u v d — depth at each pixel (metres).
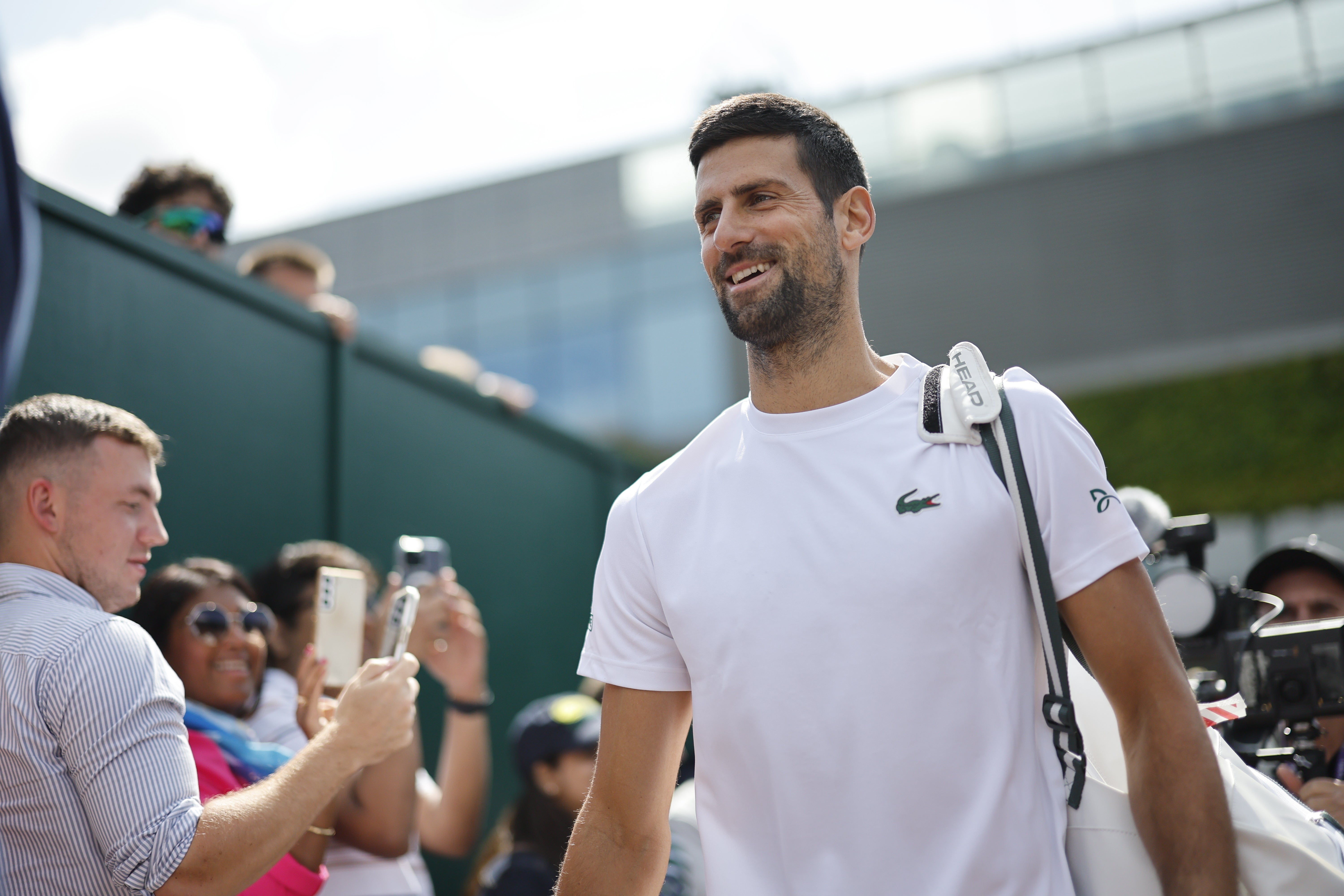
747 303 1.49
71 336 2.77
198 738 2.08
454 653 3.02
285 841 1.75
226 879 1.67
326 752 1.86
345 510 3.77
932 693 1.33
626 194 16.92
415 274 17.78
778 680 1.39
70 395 2.75
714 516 1.51
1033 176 14.46
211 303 3.30
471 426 4.64
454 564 4.39
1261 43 13.90
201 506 3.14
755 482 1.49
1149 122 14.18
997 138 14.75
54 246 2.76
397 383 4.19
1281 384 11.70
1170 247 13.74
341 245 18.19
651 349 16.19
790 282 1.48
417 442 4.25
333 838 2.46
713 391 15.71
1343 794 1.94
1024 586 1.39
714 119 1.54
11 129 2.15
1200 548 2.48
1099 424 12.41
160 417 3.04
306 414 3.66
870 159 15.20
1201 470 11.83
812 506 1.43
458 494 4.48
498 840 3.61
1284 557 2.74
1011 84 14.80
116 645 1.71
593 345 16.50
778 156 1.51
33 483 1.84
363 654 2.72
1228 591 2.40
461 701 3.01
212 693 2.33
